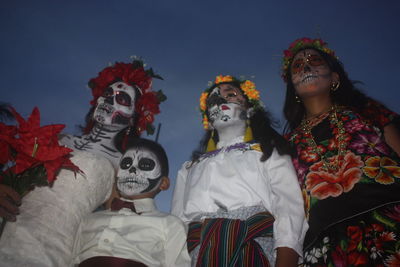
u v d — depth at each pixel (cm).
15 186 284
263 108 404
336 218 308
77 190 296
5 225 269
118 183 350
